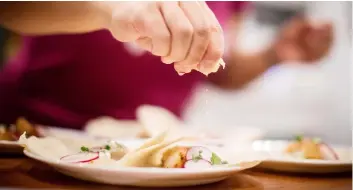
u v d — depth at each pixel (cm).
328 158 71
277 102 195
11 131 73
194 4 54
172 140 57
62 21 66
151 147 55
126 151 61
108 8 61
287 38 127
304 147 71
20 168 60
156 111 88
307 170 64
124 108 128
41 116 121
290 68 195
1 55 142
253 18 168
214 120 181
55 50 123
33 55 124
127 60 127
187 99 137
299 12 184
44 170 59
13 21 69
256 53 135
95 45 124
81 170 51
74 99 125
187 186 54
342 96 196
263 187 56
